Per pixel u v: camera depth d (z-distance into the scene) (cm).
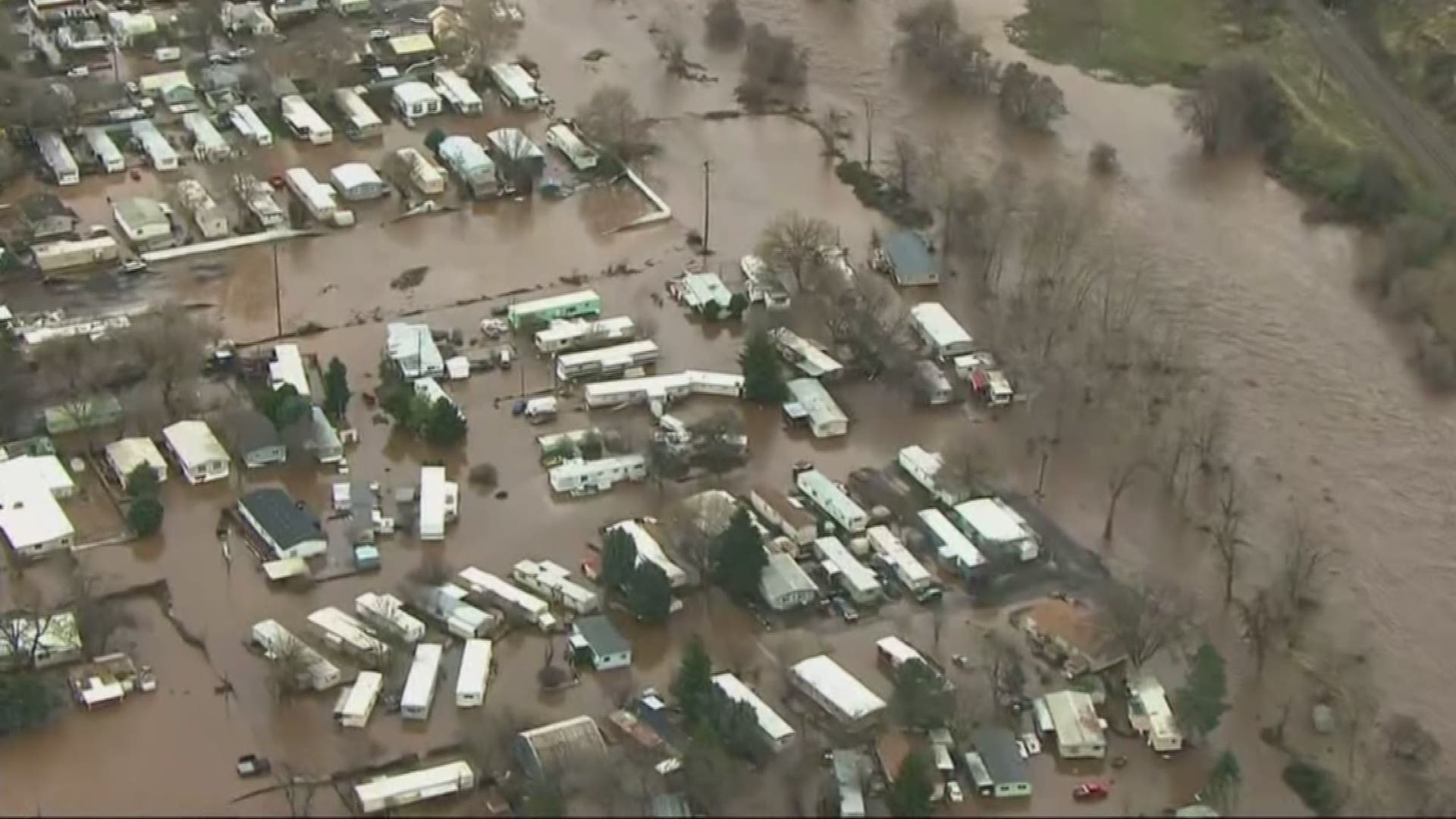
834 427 14300
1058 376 14962
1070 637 12056
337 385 14050
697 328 15662
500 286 16188
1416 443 14800
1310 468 14425
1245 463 14412
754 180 18162
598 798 10719
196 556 12888
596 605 12444
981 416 14688
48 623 11888
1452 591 13288
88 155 17838
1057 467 14088
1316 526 13712
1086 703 11631
